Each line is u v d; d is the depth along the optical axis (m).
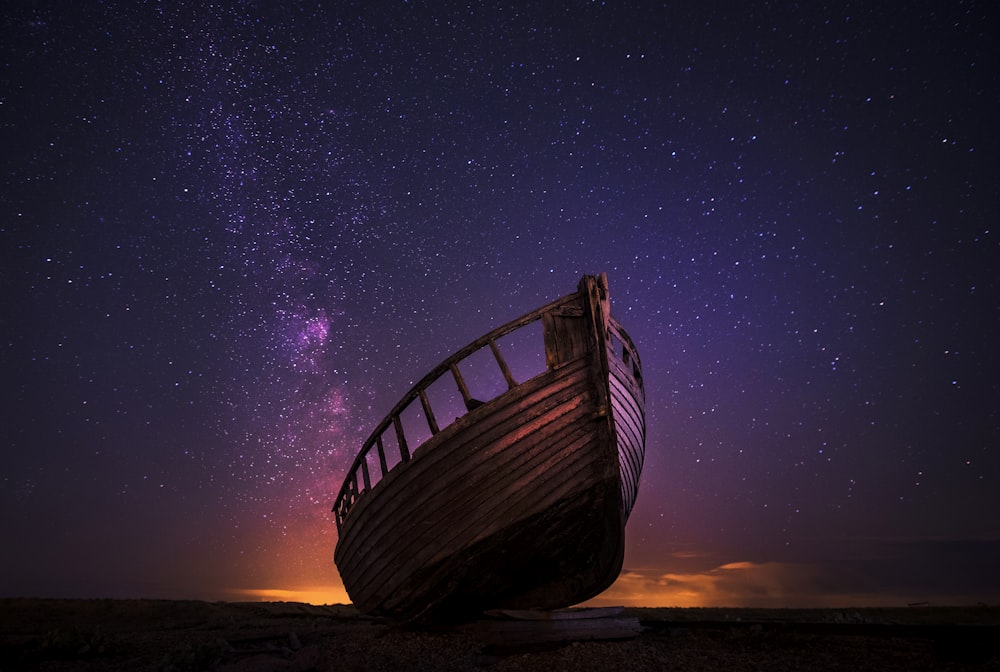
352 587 9.42
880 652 5.82
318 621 12.20
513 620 6.96
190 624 12.22
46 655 7.94
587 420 7.51
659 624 8.09
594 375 7.61
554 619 6.89
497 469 7.36
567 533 7.52
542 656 6.32
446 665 6.46
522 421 7.42
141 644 8.95
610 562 7.57
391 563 8.09
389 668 6.54
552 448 7.41
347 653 7.49
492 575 7.63
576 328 7.83
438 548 7.58
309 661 7.04
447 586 7.68
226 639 8.83
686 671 5.50
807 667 5.43
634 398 8.71
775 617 10.57
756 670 5.41
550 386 7.54
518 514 7.29
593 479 7.38
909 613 10.86
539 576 7.82
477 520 7.38
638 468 9.27
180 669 7.01
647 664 5.79
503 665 6.18
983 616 9.98
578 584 7.88
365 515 8.53
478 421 7.43
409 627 8.28
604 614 7.38
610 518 7.49
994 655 5.37
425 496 7.66
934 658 5.50
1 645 8.26
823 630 6.86
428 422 7.87
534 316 7.81
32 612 14.45
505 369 7.65
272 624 11.52
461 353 7.89
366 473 8.98
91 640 8.32
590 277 7.93
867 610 11.80
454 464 7.48
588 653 6.26
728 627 7.42
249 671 6.63
